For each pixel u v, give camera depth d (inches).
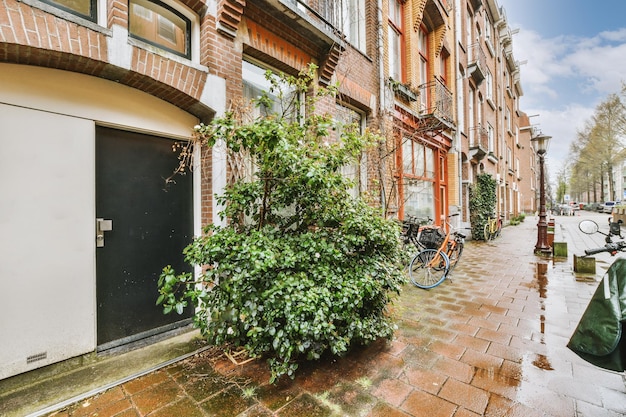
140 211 125.1
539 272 244.8
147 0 125.0
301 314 93.6
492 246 395.5
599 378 98.3
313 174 100.9
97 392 92.1
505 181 802.8
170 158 135.7
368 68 254.4
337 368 105.3
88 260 108.7
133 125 121.4
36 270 97.7
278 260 101.3
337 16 217.6
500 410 83.7
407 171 320.5
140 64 112.4
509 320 146.3
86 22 100.1
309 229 130.0
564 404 86.0
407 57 315.6
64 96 104.6
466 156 465.4
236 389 94.0
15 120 94.7
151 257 127.6
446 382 96.9
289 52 177.2
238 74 147.3
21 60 95.1
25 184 96.1
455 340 125.7
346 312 103.3
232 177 141.9
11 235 93.4
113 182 118.0
